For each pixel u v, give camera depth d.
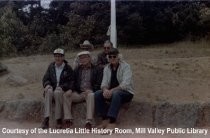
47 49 18.44
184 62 11.27
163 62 11.41
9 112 8.75
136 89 9.06
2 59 15.48
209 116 7.98
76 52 16.55
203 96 8.53
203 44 17.16
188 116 7.97
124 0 18.30
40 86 9.79
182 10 18.56
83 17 18.78
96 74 8.30
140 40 18.59
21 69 11.45
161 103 8.16
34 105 8.62
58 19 20.05
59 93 7.95
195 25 18.34
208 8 18.08
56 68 8.32
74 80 8.30
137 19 18.20
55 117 8.01
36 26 19.69
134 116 8.16
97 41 18.33
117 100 7.70
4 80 10.40
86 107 8.08
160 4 18.52
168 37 18.78
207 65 10.87
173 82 9.45
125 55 14.60
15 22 18.11
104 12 18.55
